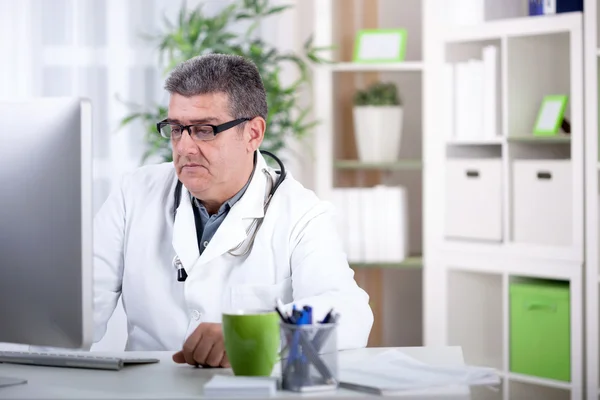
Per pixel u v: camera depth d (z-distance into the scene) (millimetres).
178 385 1641
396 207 4480
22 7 4402
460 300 4402
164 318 2273
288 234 2264
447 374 1653
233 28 4660
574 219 3951
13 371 1790
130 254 2348
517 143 4211
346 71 4773
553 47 4215
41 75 4438
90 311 1608
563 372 4008
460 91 4328
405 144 4891
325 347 1564
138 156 4531
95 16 4484
